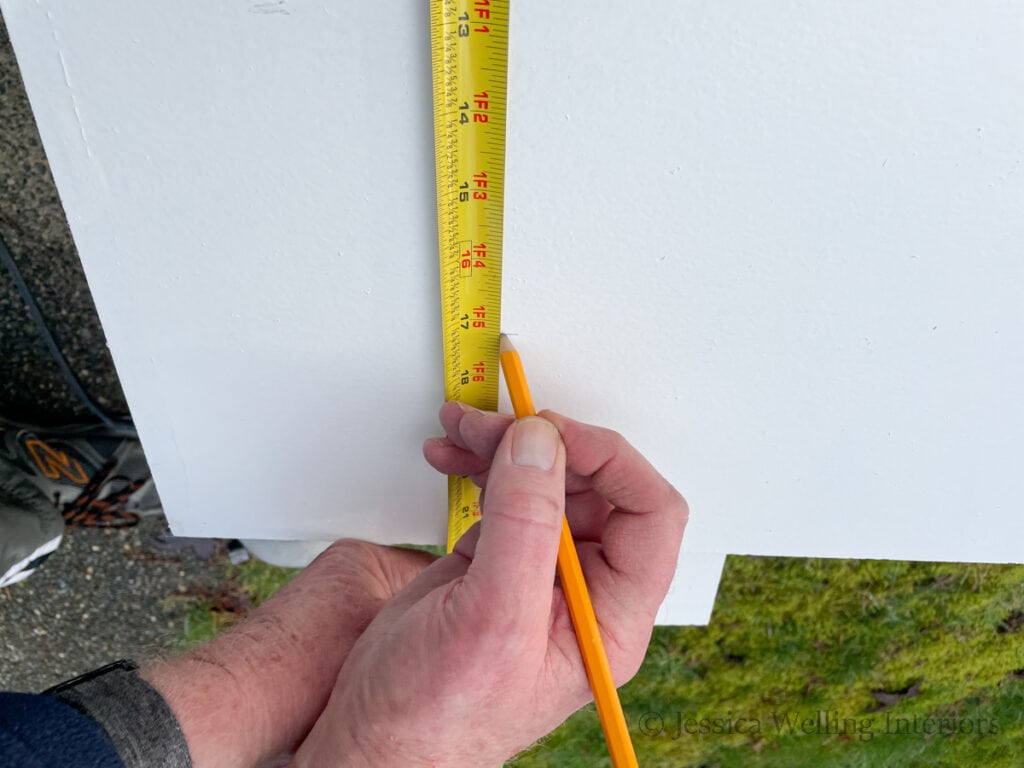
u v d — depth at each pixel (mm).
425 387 862
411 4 619
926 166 694
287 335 813
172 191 708
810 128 676
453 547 865
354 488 964
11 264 1060
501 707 677
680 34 630
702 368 842
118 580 1305
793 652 1437
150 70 643
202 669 758
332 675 839
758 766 1523
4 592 1301
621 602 760
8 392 1181
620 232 739
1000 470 918
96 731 615
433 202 721
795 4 618
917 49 634
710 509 981
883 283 771
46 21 615
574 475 832
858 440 902
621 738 703
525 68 646
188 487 954
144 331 802
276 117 670
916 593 1389
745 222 731
